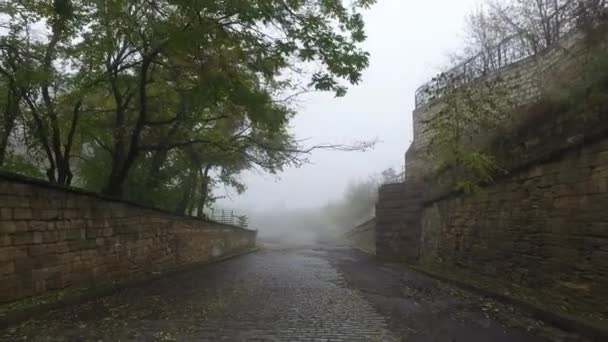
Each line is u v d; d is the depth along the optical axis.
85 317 8.39
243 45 11.52
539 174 10.18
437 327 8.05
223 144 17.58
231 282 14.73
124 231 13.41
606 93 8.59
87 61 12.68
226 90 11.90
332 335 7.38
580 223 8.63
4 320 7.31
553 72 13.44
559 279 9.27
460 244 15.42
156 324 8.02
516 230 11.26
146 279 13.62
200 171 24.12
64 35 12.27
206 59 11.84
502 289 11.29
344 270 19.52
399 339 7.17
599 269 8.03
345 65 11.11
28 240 8.93
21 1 11.12
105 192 14.75
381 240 25.19
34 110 12.79
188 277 16.03
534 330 7.78
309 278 16.14
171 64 13.38
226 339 7.01
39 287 9.23
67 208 10.34
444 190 17.45
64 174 13.92
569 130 9.36
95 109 15.49
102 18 12.00
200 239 22.52
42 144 13.98
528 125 11.61
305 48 11.20
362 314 9.22
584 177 8.56
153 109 15.67
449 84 13.84
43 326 7.54
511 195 11.57
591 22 10.58
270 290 12.75
